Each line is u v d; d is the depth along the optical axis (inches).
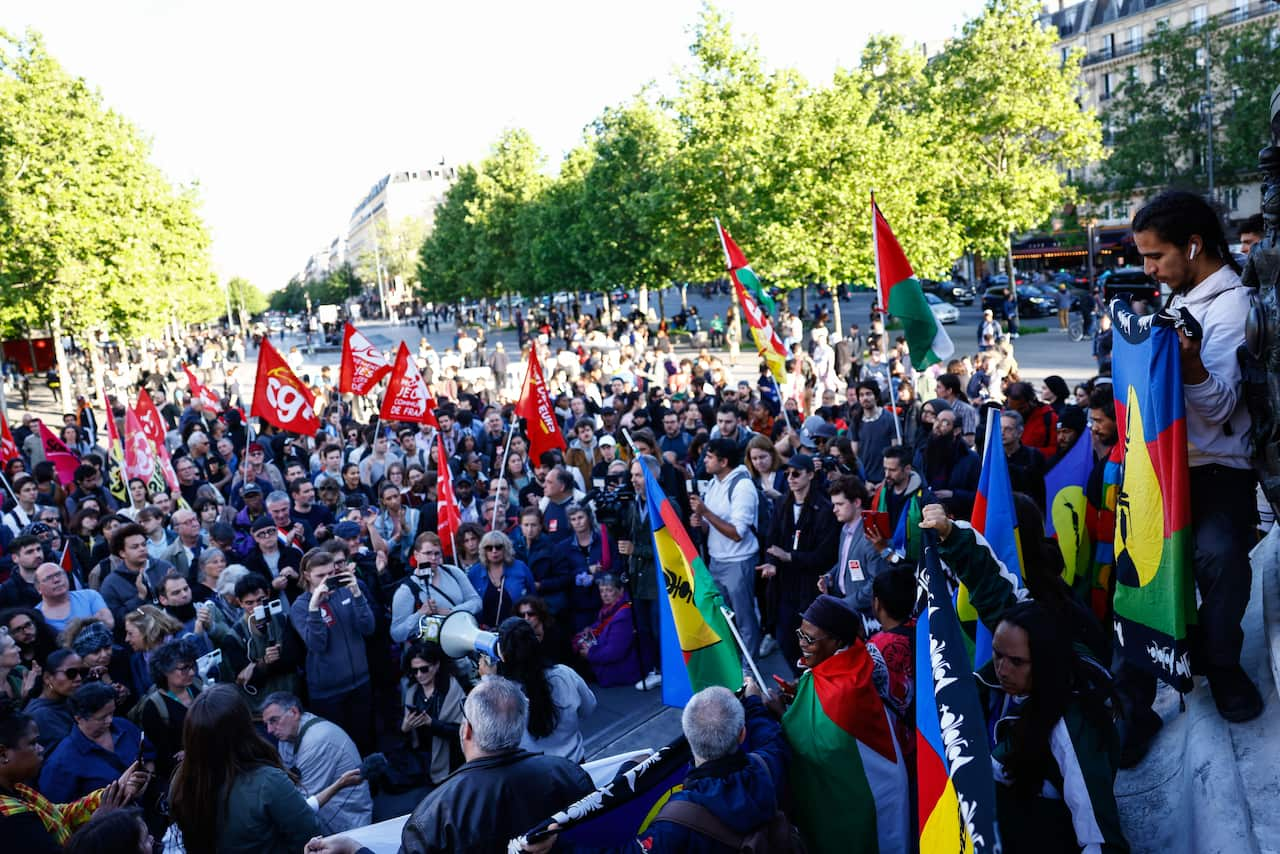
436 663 264.2
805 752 154.6
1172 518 147.3
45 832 171.8
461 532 340.8
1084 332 1435.8
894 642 173.3
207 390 886.4
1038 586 173.6
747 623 321.7
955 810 130.6
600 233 1898.4
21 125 1154.0
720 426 406.0
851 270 1314.0
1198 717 167.8
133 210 1338.6
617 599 344.2
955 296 2235.5
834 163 1327.5
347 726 279.4
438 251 3061.0
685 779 141.3
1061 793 142.2
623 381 815.1
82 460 589.6
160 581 311.0
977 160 1609.3
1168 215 155.6
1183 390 148.4
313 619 273.9
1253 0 2389.3
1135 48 2765.7
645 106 1872.5
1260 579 188.7
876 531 236.8
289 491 519.8
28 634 260.2
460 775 156.8
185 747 169.8
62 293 1184.8
